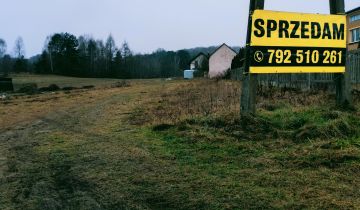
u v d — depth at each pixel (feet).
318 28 25.32
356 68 40.32
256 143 20.25
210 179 15.28
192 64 304.50
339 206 12.23
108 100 65.21
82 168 17.58
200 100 43.83
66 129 30.12
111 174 16.42
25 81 253.24
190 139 21.80
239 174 15.79
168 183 14.97
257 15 23.62
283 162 17.10
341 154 17.24
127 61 435.94
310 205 12.43
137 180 15.42
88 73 395.34
